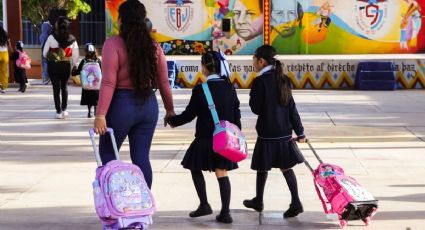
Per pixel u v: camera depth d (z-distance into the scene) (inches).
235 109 320.2
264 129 321.1
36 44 1291.8
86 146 514.9
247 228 312.7
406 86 960.3
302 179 405.1
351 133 573.3
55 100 658.8
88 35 1368.1
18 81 908.6
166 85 300.4
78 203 354.3
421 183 396.2
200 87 313.1
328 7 1269.7
